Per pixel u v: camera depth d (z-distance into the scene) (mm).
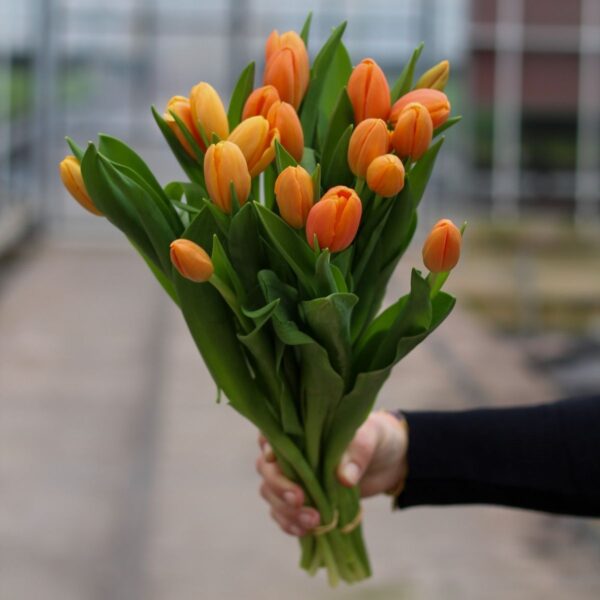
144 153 11898
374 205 1007
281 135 975
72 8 11781
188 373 6711
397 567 3826
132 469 4898
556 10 11961
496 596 3568
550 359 7332
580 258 11406
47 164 12062
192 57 11844
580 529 4203
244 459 5059
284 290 983
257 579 3725
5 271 10328
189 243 935
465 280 10172
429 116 958
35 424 5578
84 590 3633
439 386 6309
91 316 8398
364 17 11945
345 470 1194
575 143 12141
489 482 1292
